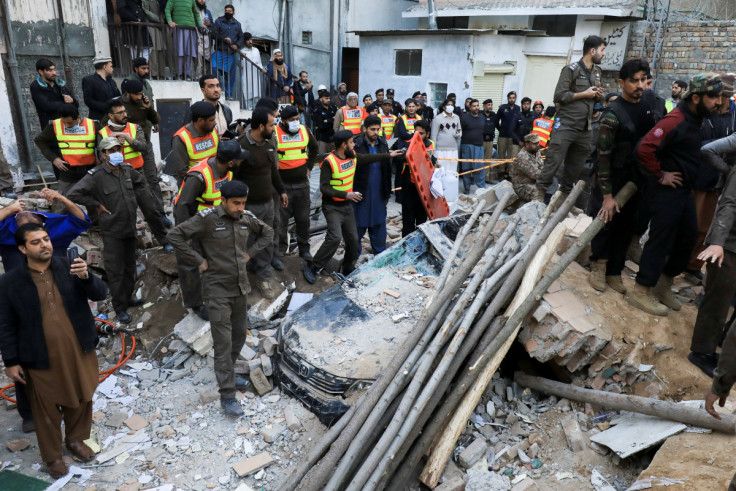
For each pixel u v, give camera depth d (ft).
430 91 50.39
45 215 14.58
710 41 40.96
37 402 12.13
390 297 16.61
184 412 14.87
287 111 19.44
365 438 11.65
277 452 13.35
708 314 13.67
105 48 31.83
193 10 33.12
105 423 14.52
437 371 12.76
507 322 13.67
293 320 15.93
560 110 19.43
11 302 11.55
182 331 17.42
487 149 41.29
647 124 14.74
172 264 20.02
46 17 28.30
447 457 12.16
